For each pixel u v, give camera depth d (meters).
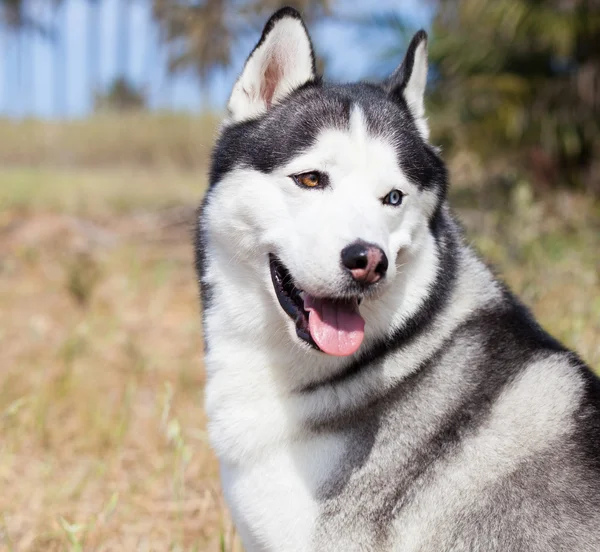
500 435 2.35
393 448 2.38
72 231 9.44
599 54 7.95
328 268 2.30
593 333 4.16
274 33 2.67
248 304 2.57
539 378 2.44
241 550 3.18
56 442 4.25
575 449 2.29
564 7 7.67
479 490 2.31
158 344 5.87
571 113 8.02
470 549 2.27
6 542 3.19
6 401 4.59
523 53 8.16
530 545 2.21
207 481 3.80
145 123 22.48
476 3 7.85
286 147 2.51
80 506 3.65
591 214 7.00
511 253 5.73
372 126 2.52
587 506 2.21
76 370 5.18
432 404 2.43
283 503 2.39
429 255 2.56
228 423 2.52
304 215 2.46
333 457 2.38
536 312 4.65
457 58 8.03
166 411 3.22
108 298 6.95
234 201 2.56
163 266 7.82
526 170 8.19
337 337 2.37
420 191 2.56
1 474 3.83
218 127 2.85
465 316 2.57
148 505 3.67
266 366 2.52
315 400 2.44
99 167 22.52
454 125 8.30
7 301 6.88
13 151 22.81
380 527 2.36
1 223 9.51
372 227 2.33
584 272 4.99
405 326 2.47
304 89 2.67
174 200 12.28
